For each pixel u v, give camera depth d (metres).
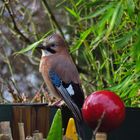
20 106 6.82
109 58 11.66
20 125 6.30
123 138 7.06
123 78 10.06
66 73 10.00
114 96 4.87
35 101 9.66
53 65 10.19
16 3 14.12
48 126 6.86
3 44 16.31
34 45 9.91
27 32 13.72
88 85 12.79
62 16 17.36
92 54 12.49
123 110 4.85
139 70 8.59
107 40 10.88
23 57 17.36
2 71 17.52
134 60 9.64
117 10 8.66
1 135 5.64
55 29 13.34
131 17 9.12
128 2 8.71
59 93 9.92
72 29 14.94
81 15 12.80
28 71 17.95
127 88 9.09
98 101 4.80
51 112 6.89
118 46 8.84
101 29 9.35
